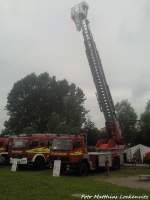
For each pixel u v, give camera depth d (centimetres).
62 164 2675
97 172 2903
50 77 7581
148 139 5084
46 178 2266
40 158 3070
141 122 5491
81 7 3177
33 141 3088
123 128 5119
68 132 5741
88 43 3166
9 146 3397
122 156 3206
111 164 2973
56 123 6181
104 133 3306
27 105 7344
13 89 7412
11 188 1722
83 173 2644
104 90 3162
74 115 7094
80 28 3180
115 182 2195
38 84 7394
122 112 7088
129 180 2317
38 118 7294
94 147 2941
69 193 1589
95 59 3152
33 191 1633
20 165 3048
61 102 7400
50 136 3150
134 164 3434
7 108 7419
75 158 2642
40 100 7362
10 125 7331
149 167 3281
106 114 3191
